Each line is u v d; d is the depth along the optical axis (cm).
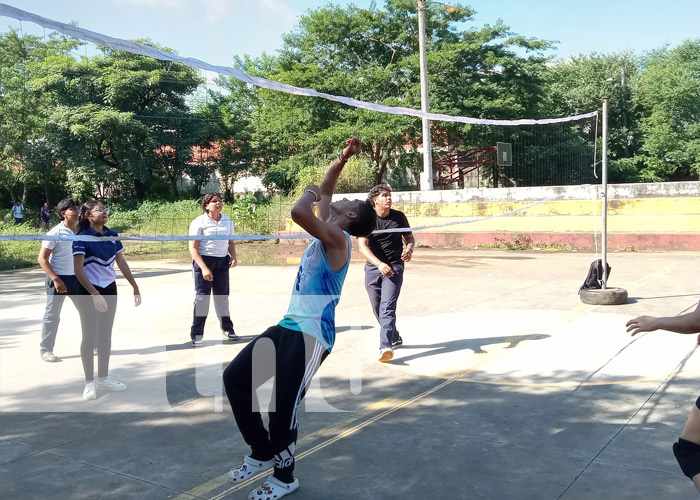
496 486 308
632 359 529
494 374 502
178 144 2730
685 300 788
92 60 2572
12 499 302
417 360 549
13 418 412
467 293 898
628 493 298
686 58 3750
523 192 1584
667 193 1405
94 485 317
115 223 2039
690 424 250
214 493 308
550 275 1070
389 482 316
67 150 2600
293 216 286
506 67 2869
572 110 3884
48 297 544
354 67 2970
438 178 2766
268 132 3123
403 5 2795
